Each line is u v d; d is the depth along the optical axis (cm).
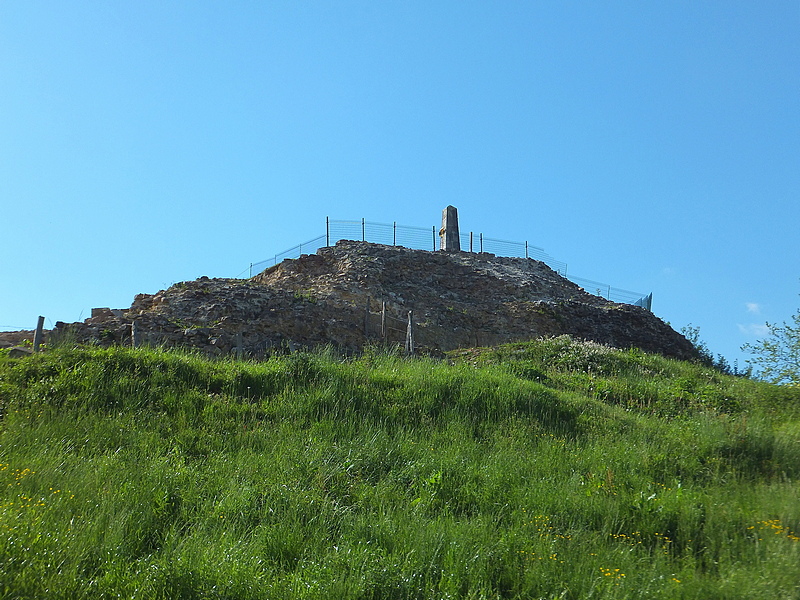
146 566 696
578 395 1600
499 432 1262
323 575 694
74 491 855
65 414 1145
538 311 3200
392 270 3325
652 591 694
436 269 3491
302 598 661
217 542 761
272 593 666
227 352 1906
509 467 1063
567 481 1027
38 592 630
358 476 1001
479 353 2197
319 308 2375
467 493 953
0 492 839
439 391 1394
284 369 1401
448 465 1034
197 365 1402
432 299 3186
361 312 2453
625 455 1152
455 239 4003
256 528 807
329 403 1275
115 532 752
